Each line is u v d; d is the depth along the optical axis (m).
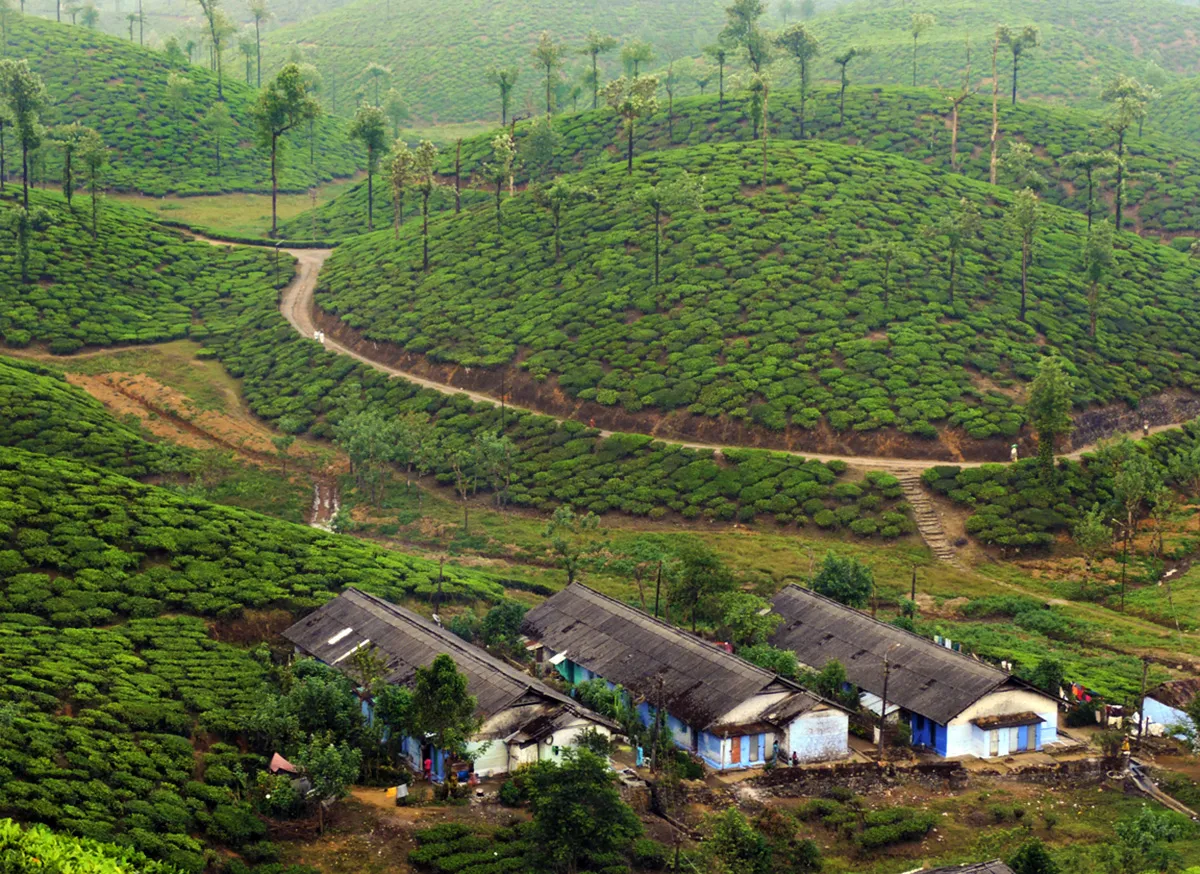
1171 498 132.38
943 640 99.62
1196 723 83.50
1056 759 81.50
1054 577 117.88
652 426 142.50
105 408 144.62
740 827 64.19
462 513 131.50
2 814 59.59
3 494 104.62
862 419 137.38
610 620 94.56
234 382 162.88
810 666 91.75
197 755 72.00
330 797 68.44
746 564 115.56
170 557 102.44
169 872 58.06
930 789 77.19
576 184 194.50
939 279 161.12
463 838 66.00
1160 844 67.19
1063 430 128.88
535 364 153.62
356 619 91.75
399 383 157.75
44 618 90.44
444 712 71.81
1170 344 157.00
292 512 127.12
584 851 63.50
